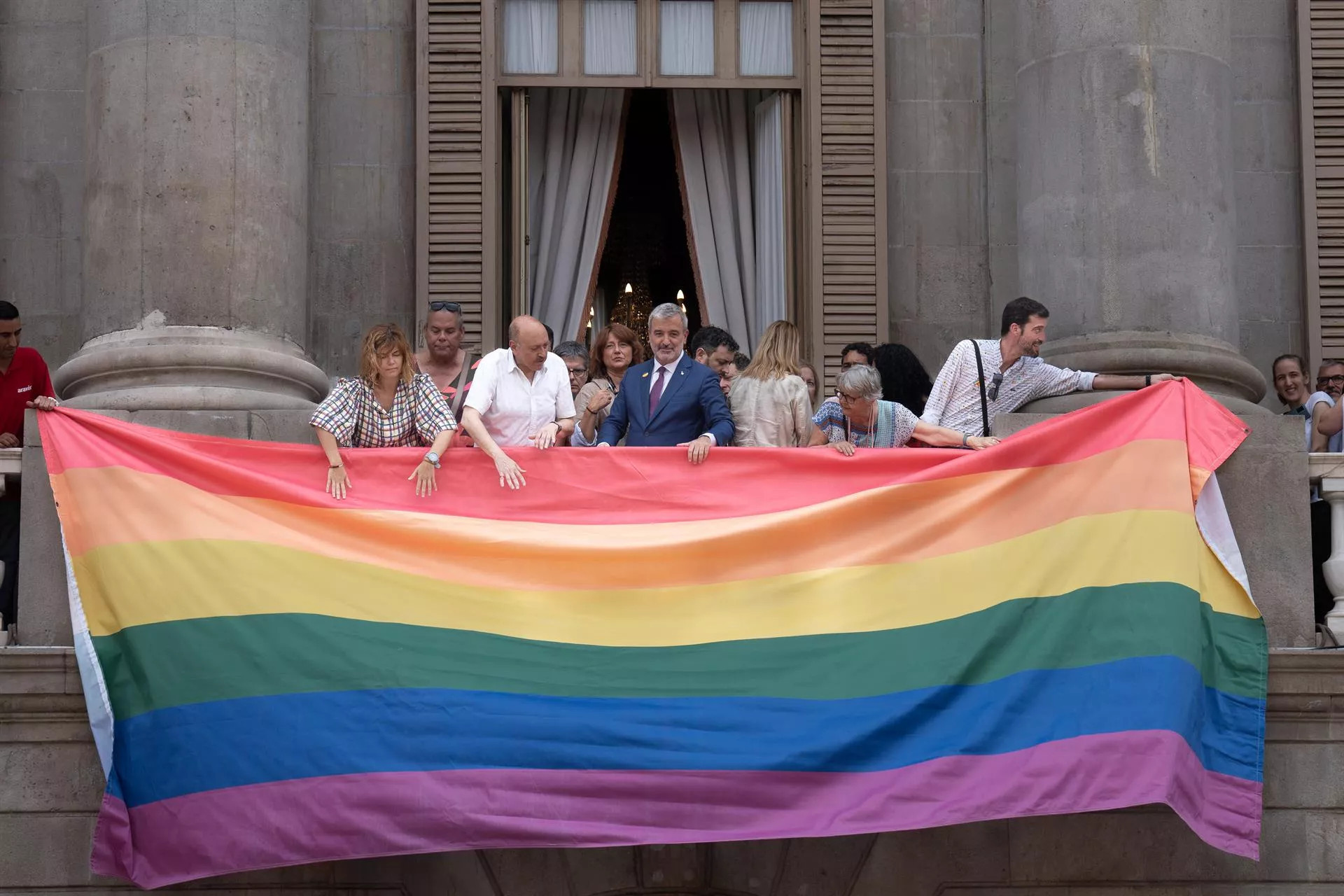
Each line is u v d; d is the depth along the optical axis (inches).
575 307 535.5
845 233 527.5
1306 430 433.7
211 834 349.7
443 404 390.3
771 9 542.0
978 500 378.0
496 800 350.6
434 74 526.9
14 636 391.2
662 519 381.4
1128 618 369.7
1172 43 453.1
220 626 360.8
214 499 372.2
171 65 438.3
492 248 520.4
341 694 356.2
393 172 530.9
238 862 348.5
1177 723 359.9
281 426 409.1
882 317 524.1
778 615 370.6
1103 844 392.8
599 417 428.5
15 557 413.1
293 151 454.0
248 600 362.3
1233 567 386.9
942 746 358.9
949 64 544.1
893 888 390.0
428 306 517.3
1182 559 374.6
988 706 363.3
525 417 399.2
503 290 531.2
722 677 364.5
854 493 378.9
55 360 524.1
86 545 371.6
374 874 386.0
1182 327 439.2
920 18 545.3
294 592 364.2
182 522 369.1
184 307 427.8
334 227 527.5
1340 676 388.2
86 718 381.4
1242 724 376.2
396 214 529.7
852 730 358.6
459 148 524.4
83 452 375.9
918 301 535.2
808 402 410.0
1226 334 446.6
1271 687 388.2
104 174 437.7
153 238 430.3
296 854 347.9
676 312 402.9
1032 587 372.5
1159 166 446.0
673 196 561.6
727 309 537.6
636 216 562.3
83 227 446.6
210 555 365.7
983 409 409.4
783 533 375.6
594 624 368.5
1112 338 436.5
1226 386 438.6
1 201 529.0
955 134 542.0
